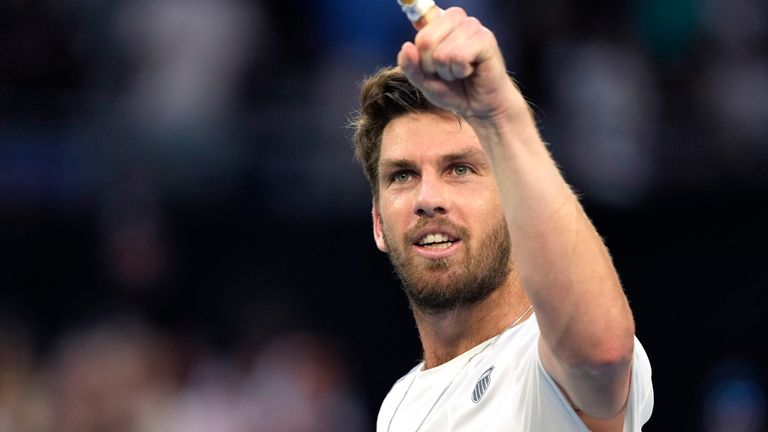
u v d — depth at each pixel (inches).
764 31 1786.4
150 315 1464.1
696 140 1604.3
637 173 1555.1
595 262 431.2
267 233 1508.4
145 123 1536.7
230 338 1471.5
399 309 1473.9
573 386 445.4
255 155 1531.7
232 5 1672.0
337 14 1708.9
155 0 1648.6
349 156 1509.6
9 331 1425.9
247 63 1652.3
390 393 631.8
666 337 1496.1
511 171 431.2
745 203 1531.7
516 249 434.9
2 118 1513.3
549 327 434.0
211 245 1503.4
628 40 1734.7
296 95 1617.9
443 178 563.5
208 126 1537.9
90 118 1531.7
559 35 1684.3
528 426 480.4
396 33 1706.4
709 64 1720.0
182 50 1608.0
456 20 424.5
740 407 1461.6
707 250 1515.7
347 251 1489.9
